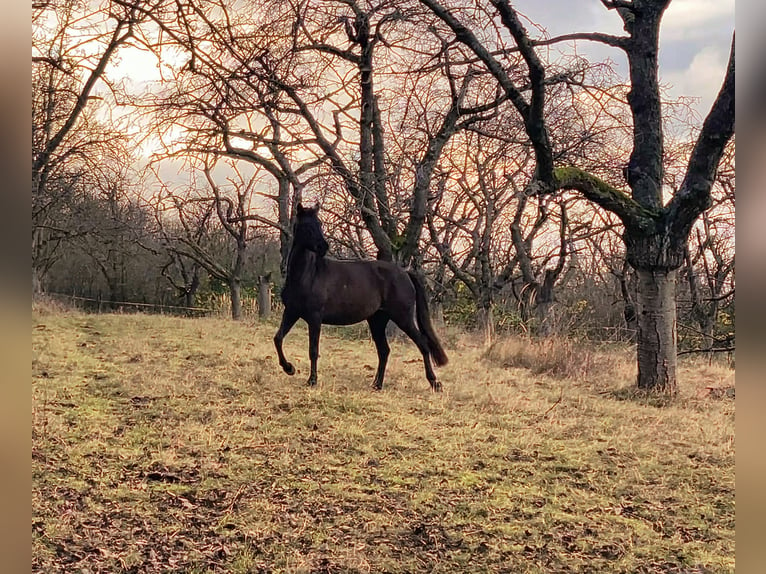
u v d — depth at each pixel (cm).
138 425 650
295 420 690
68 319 1284
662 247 898
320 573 407
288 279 847
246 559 416
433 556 432
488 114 1317
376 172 1278
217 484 522
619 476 574
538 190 862
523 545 449
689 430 716
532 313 1756
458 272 1938
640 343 936
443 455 608
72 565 396
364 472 559
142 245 2175
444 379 952
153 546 427
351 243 1364
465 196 1930
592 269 2164
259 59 904
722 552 445
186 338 1149
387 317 891
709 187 864
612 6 947
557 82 985
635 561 432
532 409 789
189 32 569
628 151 1341
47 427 614
